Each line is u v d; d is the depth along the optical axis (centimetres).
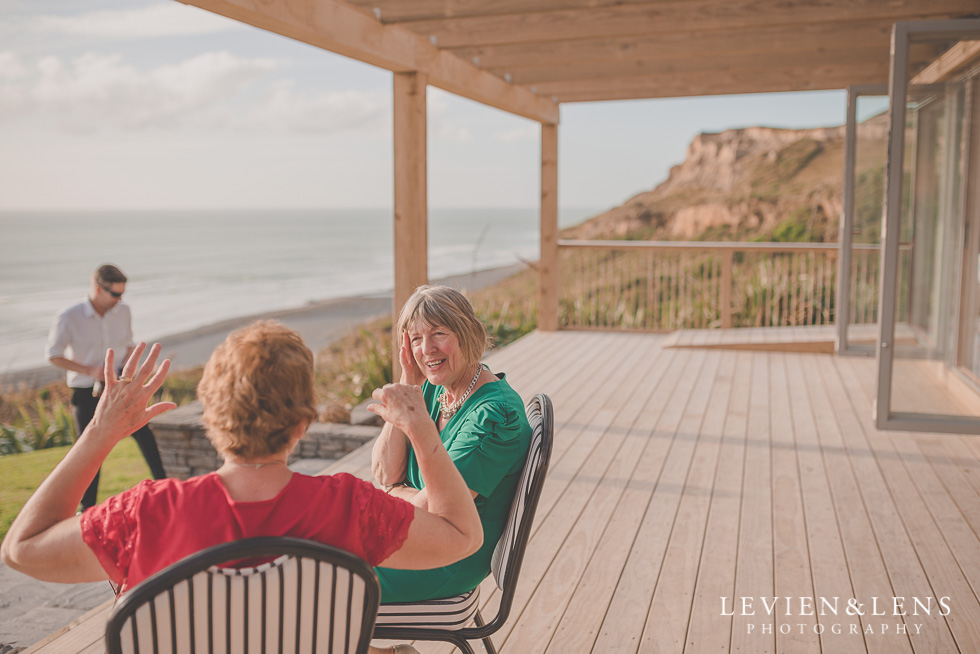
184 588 106
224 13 324
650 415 495
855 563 283
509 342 862
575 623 241
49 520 113
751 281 909
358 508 118
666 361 675
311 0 361
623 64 628
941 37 423
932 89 500
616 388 572
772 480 373
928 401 454
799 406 518
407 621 170
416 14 417
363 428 473
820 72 678
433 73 502
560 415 494
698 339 749
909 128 520
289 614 112
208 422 116
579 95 778
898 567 279
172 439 495
